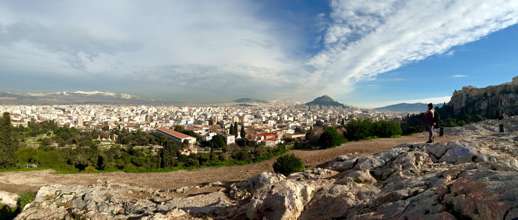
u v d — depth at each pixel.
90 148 79.62
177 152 69.56
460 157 14.09
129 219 14.23
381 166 15.38
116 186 21.61
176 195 19.06
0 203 21.34
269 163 28.75
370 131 36.91
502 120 32.09
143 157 64.12
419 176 11.75
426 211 7.76
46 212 15.98
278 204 11.28
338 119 161.38
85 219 14.70
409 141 28.62
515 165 12.80
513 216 6.01
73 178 27.69
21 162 50.38
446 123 56.38
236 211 13.52
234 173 26.45
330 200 11.16
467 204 7.18
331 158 25.70
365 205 10.05
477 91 87.19
